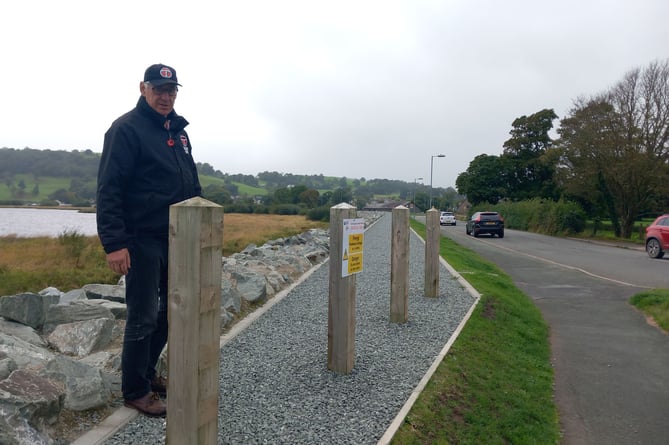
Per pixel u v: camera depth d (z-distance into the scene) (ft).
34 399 10.12
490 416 14.38
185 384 8.36
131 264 11.55
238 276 26.45
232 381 14.66
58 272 35.42
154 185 11.75
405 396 13.99
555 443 14.29
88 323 16.92
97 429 11.00
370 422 12.28
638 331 26.53
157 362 14.16
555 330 26.86
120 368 14.48
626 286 40.37
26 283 30.78
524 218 145.38
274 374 15.37
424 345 19.08
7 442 9.28
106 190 11.02
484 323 23.53
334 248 15.49
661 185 94.43
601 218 111.14
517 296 34.14
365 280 34.14
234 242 62.80
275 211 205.05
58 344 16.43
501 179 213.87
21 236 82.99
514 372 18.65
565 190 120.88
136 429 11.14
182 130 13.09
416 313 24.52
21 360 14.20
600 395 18.02
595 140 102.27
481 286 32.91
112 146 11.25
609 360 21.84
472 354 18.84
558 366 21.04
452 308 25.89
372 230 97.91
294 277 34.96
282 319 22.34
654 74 95.66
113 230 10.98
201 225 8.13
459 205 350.02
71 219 178.81
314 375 15.38
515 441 13.61
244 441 11.07
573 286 40.55
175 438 8.52
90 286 23.62
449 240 85.76
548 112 202.49
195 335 8.23
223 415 12.33
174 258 8.34
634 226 110.73
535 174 204.74
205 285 8.30
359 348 18.51
